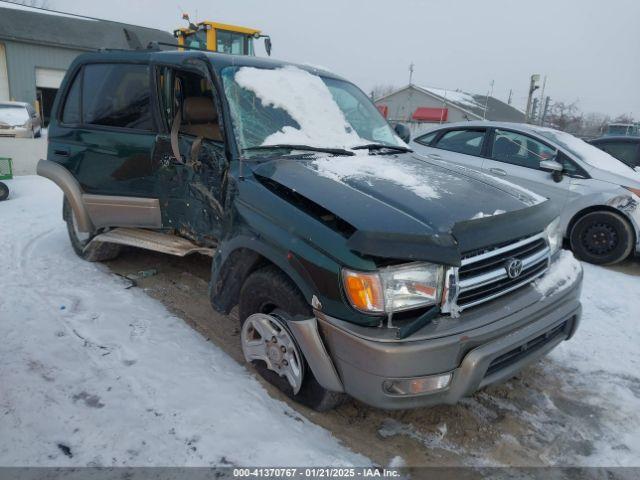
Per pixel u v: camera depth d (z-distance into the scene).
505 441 2.76
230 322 3.89
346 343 2.37
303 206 2.69
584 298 4.95
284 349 2.84
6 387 2.89
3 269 4.79
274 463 2.44
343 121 3.80
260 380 3.10
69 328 3.62
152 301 4.20
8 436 2.52
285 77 3.77
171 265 5.09
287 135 3.42
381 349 2.25
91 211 4.55
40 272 4.74
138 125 4.12
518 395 3.21
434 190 2.79
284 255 2.63
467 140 7.10
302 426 2.73
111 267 4.98
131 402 2.82
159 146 3.94
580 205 6.15
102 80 4.45
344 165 3.15
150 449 2.48
